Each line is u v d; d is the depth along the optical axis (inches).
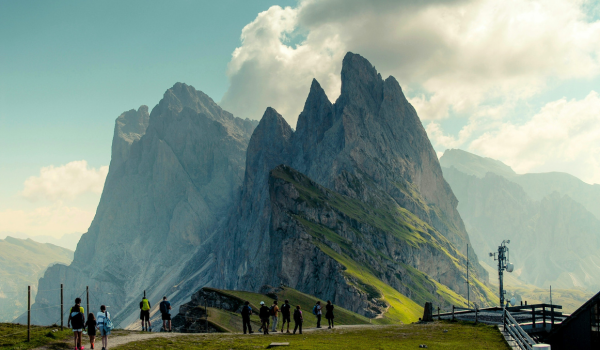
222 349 1622.8
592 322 1884.8
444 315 2839.6
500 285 2684.5
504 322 2096.5
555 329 2026.3
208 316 3619.6
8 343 1525.6
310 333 2203.5
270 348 1652.3
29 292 1605.6
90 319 1537.9
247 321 2246.6
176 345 1674.5
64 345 1587.1
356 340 1909.4
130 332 1990.7
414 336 2050.9
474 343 1850.4
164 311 2203.5
